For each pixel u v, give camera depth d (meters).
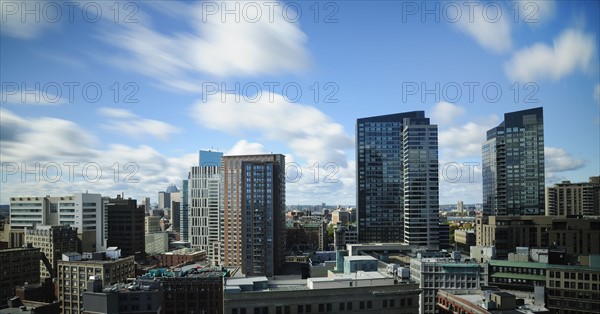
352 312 132.12
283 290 130.12
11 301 182.75
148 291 170.00
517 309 155.38
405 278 148.62
